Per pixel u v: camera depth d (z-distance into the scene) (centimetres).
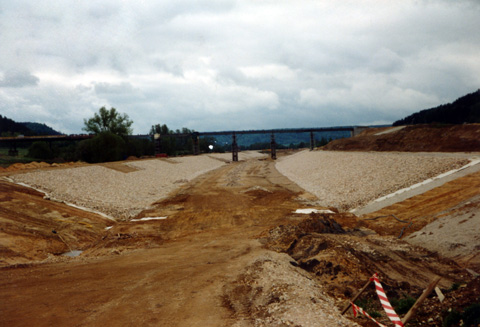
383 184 3869
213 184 5931
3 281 1459
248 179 6506
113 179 5344
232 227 2897
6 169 5044
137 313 1102
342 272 1511
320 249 1802
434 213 2395
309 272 1588
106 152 9006
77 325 1016
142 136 13400
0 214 2562
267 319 1009
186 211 3672
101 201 3859
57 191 3747
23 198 3091
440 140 5809
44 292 1311
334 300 1261
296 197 4269
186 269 1630
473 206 2144
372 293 1325
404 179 3747
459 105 11119
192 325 1006
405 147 6369
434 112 11481
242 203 4050
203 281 1430
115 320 1049
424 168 3869
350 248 1755
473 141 5122
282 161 11331
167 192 5219
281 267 1524
